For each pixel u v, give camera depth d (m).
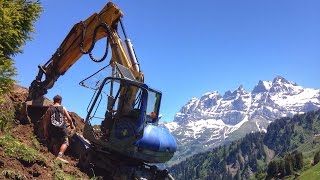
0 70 10.93
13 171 11.95
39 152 15.38
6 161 12.36
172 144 16.70
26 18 12.99
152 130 16.16
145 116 15.66
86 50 17.84
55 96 17.17
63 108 17.11
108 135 15.64
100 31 17.48
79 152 16.55
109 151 16.34
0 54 11.16
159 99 16.73
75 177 14.60
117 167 16.03
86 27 17.77
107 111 15.93
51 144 16.77
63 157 16.12
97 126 15.99
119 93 15.84
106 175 16.02
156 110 16.72
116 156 16.28
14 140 13.87
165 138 16.39
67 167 15.23
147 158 15.92
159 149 16.06
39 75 18.70
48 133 16.95
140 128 15.52
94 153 16.17
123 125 15.59
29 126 17.52
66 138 16.52
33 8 13.14
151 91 16.38
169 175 16.84
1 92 11.14
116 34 16.98
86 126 15.98
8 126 16.02
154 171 16.53
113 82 16.02
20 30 12.82
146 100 15.72
